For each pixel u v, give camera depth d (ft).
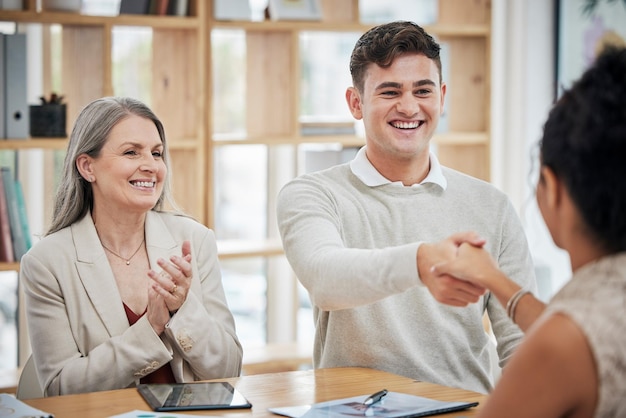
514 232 8.46
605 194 4.12
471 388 8.14
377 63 7.95
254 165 15.23
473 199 8.45
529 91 15.94
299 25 13.83
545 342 4.01
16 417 5.77
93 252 8.34
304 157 14.35
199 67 13.34
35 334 8.17
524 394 4.06
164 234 8.78
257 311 15.35
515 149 16.12
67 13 12.69
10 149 12.41
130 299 8.41
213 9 13.42
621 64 4.24
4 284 13.46
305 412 6.01
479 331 8.25
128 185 8.32
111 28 12.89
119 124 8.36
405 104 7.91
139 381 8.12
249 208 15.26
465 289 5.98
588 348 3.93
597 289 4.07
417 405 6.17
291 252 7.42
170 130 13.67
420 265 6.14
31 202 13.65
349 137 14.25
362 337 7.86
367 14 15.76
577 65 15.42
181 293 7.95
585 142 4.14
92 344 8.11
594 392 3.94
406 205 8.22
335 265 6.68
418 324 8.00
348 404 6.23
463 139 14.88
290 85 14.07
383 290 6.38
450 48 15.21
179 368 8.12
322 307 6.96
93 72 13.14
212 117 13.43
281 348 14.30
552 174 4.35
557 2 15.78
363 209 8.15
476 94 15.34
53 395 7.89
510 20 16.14
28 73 13.39
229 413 6.07
